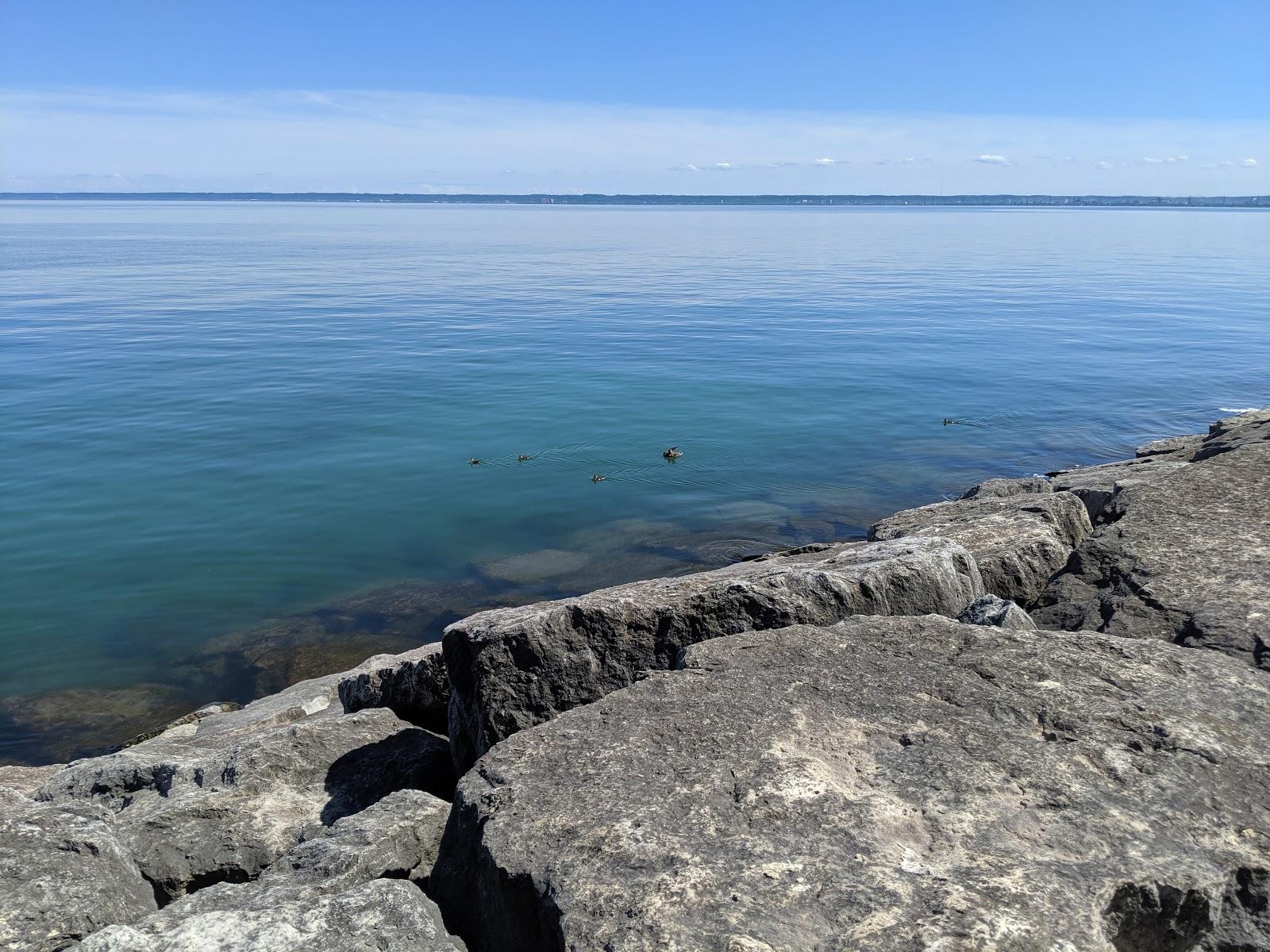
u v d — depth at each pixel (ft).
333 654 44.24
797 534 59.41
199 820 19.89
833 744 15.01
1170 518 26.66
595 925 11.40
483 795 14.32
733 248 341.21
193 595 50.85
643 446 78.74
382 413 87.92
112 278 209.87
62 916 14.55
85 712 39.47
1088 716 15.52
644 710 16.10
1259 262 280.92
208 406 89.51
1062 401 94.53
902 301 176.24
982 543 26.96
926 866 12.09
